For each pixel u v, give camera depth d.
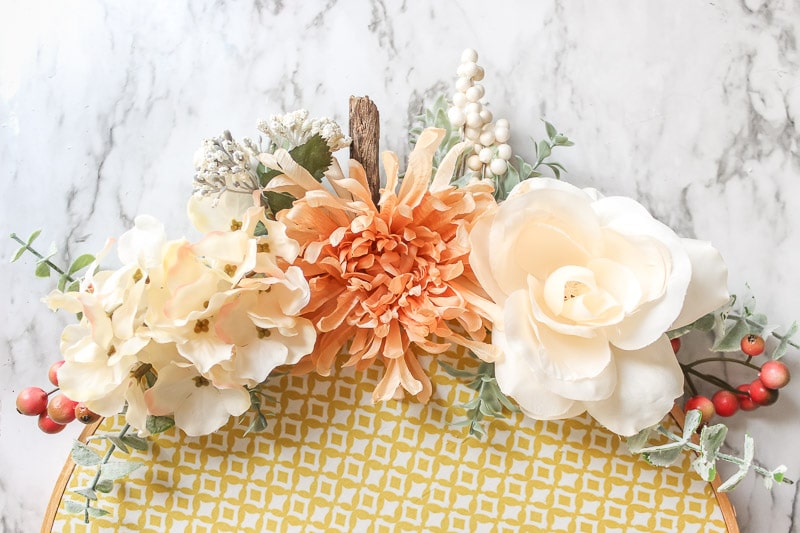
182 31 0.99
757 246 0.98
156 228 0.76
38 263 0.84
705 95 0.98
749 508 0.96
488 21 0.98
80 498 0.86
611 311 0.73
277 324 0.75
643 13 0.98
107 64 0.99
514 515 0.86
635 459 0.86
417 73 0.98
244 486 0.86
